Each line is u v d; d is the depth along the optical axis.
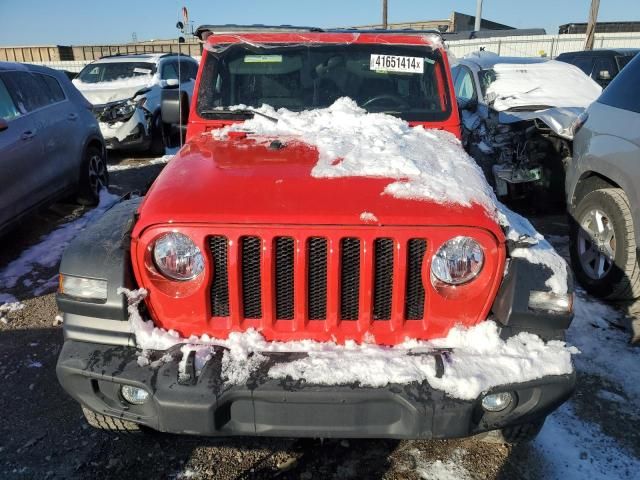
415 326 2.16
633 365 3.40
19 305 4.24
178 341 2.13
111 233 2.27
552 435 2.78
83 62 23.09
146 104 9.30
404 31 3.59
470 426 2.00
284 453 2.68
